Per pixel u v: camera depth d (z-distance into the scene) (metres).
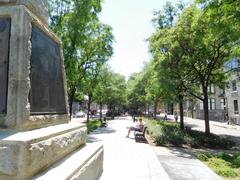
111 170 6.83
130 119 46.41
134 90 54.62
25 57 3.95
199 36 14.36
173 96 19.78
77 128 5.53
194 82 19.22
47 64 4.97
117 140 15.77
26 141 3.13
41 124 4.38
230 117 40.66
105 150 11.48
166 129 19.00
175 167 9.43
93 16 17.97
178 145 15.30
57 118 5.16
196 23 13.48
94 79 26.05
